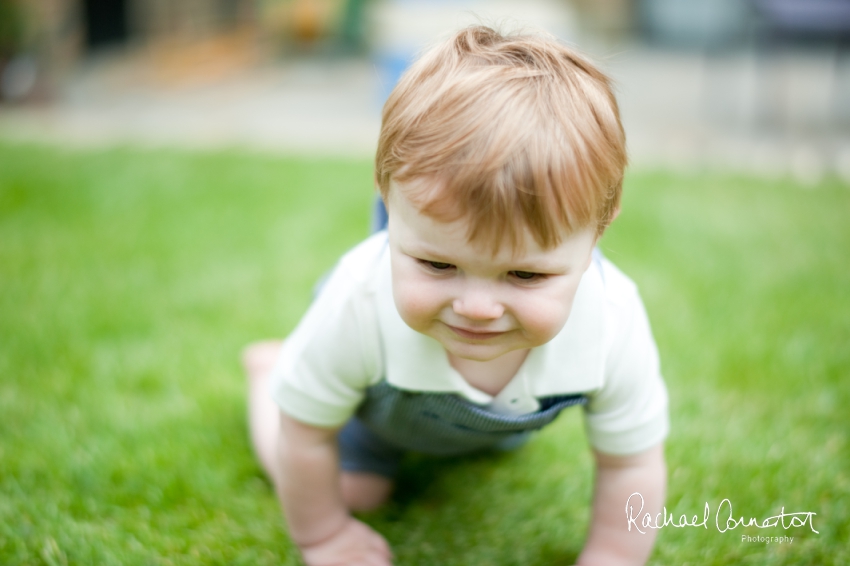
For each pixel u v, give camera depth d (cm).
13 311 205
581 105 87
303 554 122
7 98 511
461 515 136
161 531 129
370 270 106
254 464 149
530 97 85
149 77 646
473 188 81
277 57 836
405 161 85
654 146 443
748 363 187
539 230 82
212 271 241
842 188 346
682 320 209
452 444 123
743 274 244
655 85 689
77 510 133
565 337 103
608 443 111
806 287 233
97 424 159
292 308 218
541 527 133
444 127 84
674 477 144
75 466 143
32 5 528
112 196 309
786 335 201
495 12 432
